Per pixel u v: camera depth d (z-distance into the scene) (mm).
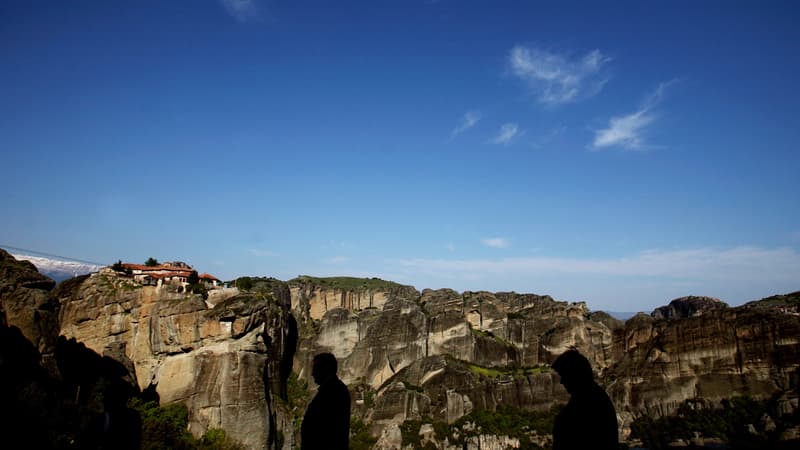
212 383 130750
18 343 79000
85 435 58062
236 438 126312
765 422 174875
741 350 198875
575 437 15031
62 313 142625
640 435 193375
